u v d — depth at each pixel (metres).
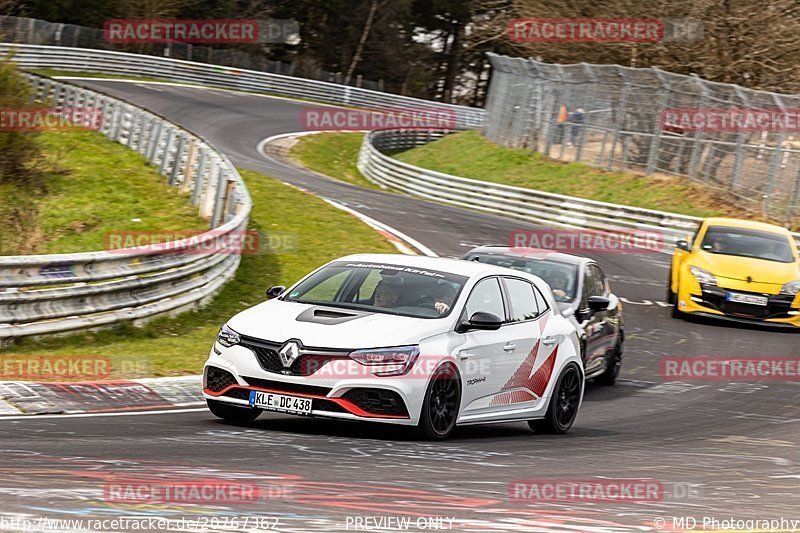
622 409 43.12
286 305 31.66
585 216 112.00
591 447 32.12
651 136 125.62
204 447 25.91
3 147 83.69
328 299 32.16
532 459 28.16
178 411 33.72
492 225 104.81
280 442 27.44
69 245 75.81
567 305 45.62
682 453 32.03
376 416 28.56
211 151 87.69
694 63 139.00
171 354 45.41
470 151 156.38
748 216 110.81
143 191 92.31
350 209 101.06
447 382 30.03
